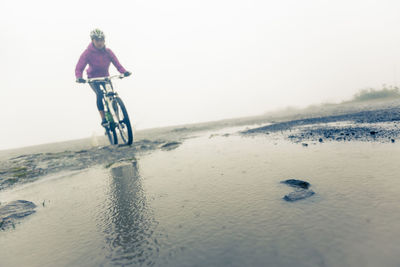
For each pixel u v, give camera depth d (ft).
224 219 4.07
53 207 6.10
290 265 2.61
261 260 2.77
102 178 8.79
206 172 7.73
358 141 9.67
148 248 3.44
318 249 2.84
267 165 7.64
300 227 3.43
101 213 5.22
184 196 5.60
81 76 16.83
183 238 3.59
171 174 8.03
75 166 12.58
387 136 9.84
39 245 4.01
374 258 2.52
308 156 8.18
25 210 6.02
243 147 12.01
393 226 3.10
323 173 6.00
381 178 5.03
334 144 9.73
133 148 17.70
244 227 3.67
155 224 4.25
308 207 4.09
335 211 3.79
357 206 3.86
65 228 4.63
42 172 11.85
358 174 5.52
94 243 3.85
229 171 7.49
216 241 3.36
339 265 2.50
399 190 4.27
